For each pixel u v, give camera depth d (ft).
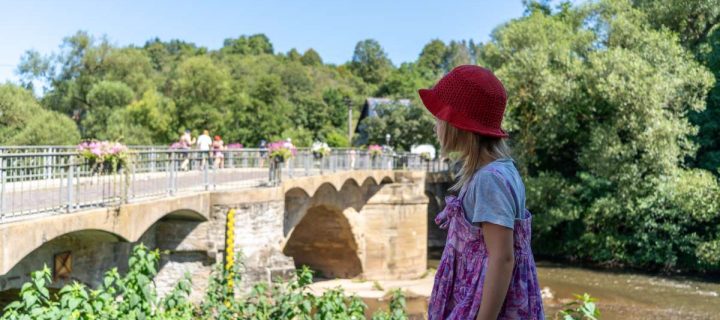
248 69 337.52
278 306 25.53
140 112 171.63
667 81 100.48
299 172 76.48
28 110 125.18
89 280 40.73
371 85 449.48
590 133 111.14
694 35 120.37
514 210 8.12
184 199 46.21
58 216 31.07
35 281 19.44
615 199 106.93
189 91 179.01
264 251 54.39
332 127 271.90
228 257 50.85
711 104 112.06
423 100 9.11
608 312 79.20
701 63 114.42
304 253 107.34
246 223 53.62
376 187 106.83
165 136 175.32
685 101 105.60
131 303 21.42
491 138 8.75
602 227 114.01
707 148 112.57
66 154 33.55
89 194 36.76
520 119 121.08
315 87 360.69
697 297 87.20
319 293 90.84
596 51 110.83
